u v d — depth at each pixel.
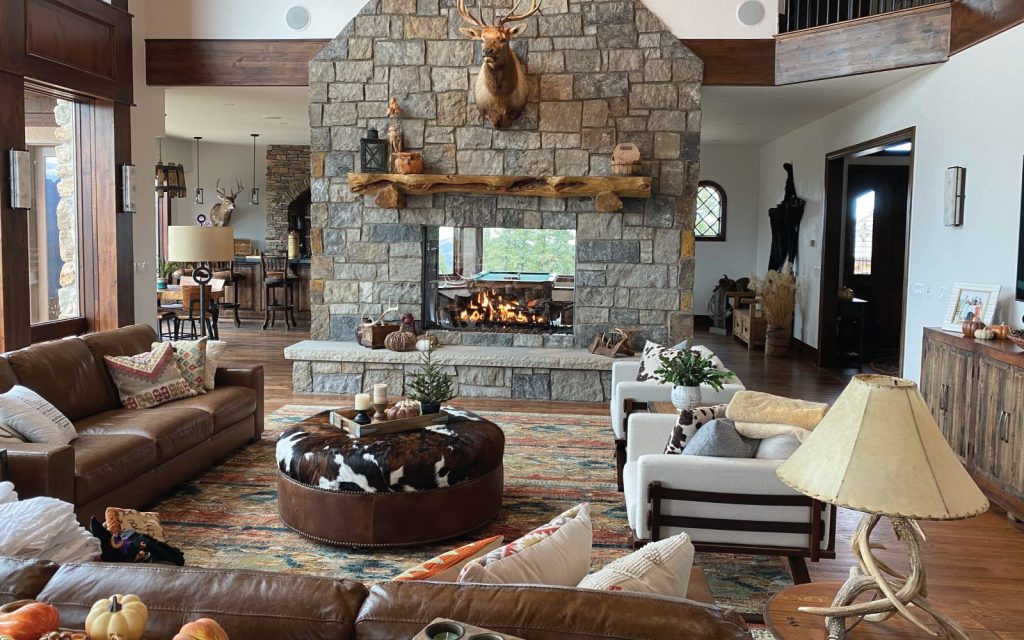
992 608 3.37
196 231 9.21
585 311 7.58
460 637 1.37
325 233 7.72
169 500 4.53
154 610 1.56
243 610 1.56
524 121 7.38
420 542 3.85
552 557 1.92
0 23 5.60
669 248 7.44
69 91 6.53
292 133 12.39
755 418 3.39
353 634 1.53
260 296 13.08
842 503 1.69
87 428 4.32
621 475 4.79
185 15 7.62
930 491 1.65
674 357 4.86
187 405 4.94
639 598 1.56
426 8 7.37
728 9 7.20
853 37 6.73
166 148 14.03
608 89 7.30
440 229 7.77
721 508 3.29
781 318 10.41
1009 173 5.35
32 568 1.71
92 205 7.19
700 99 7.24
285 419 6.44
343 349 7.40
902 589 1.82
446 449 3.92
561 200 7.50
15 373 4.22
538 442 5.88
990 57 5.61
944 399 5.36
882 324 10.88
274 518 4.26
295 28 7.55
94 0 6.70
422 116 7.45
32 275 6.65
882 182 10.71
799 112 8.98
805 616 2.01
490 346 7.73
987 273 5.62
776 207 11.13
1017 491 4.32
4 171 5.73
